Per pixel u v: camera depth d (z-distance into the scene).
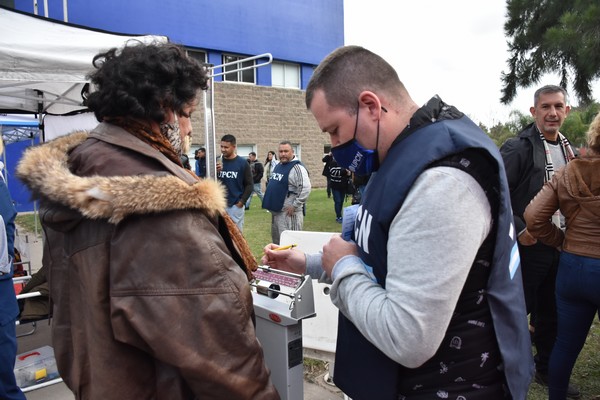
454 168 0.92
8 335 2.12
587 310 2.08
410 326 0.88
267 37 16.77
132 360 0.98
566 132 5.84
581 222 2.02
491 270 1.00
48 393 2.75
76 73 3.08
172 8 14.30
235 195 5.80
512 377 1.03
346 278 1.06
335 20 18.84
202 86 1.20
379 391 1.08
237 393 0.97
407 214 0.92
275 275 1.44
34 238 8.35
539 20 8.11
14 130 8.35
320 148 18.34
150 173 0.99
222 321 0.95
